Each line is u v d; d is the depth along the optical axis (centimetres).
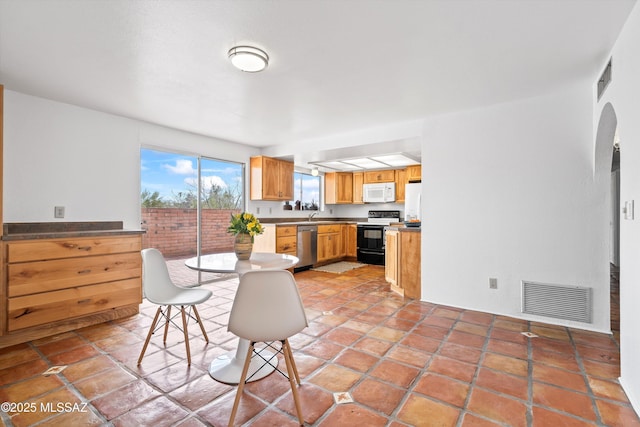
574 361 225
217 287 441
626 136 185
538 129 302
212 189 478
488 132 327
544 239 301
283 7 167
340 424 160
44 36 196
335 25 184
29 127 300
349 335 272
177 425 160
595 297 281
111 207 356
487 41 203
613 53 208
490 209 327
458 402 178
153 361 226
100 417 165
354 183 706
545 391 188
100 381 200
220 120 378
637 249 171
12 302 249
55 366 219
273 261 234
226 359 225
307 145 480
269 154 526
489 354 236
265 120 377
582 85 276
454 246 347
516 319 310
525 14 175
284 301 159
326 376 206
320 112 346
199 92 289
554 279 297
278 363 221
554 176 295
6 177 288
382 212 688
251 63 218
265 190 521
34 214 303
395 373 209
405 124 386
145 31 191
